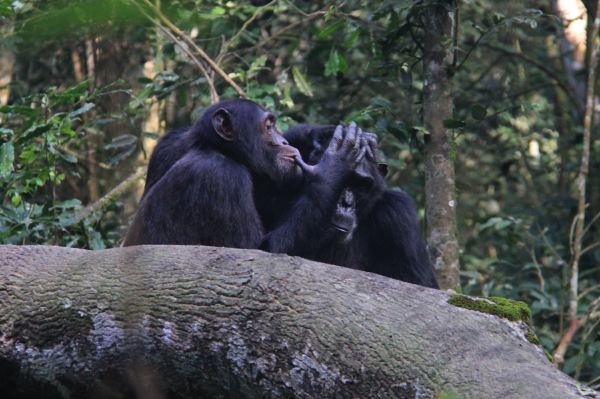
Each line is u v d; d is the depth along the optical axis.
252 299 6.89
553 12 19.02
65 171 14.48
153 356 7.22
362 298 6.73
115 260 7.57
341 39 15.64
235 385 7.01
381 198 11.12
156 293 7.15
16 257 8.02
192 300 7.03
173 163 10.95
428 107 13.23
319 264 7.16
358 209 10.41
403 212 11.12
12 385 8.02
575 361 13.12
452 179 13.04
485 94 17.78
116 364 7.39
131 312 7.15
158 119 17.83
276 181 10.59
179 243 9.70
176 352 7.10
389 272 11.20
